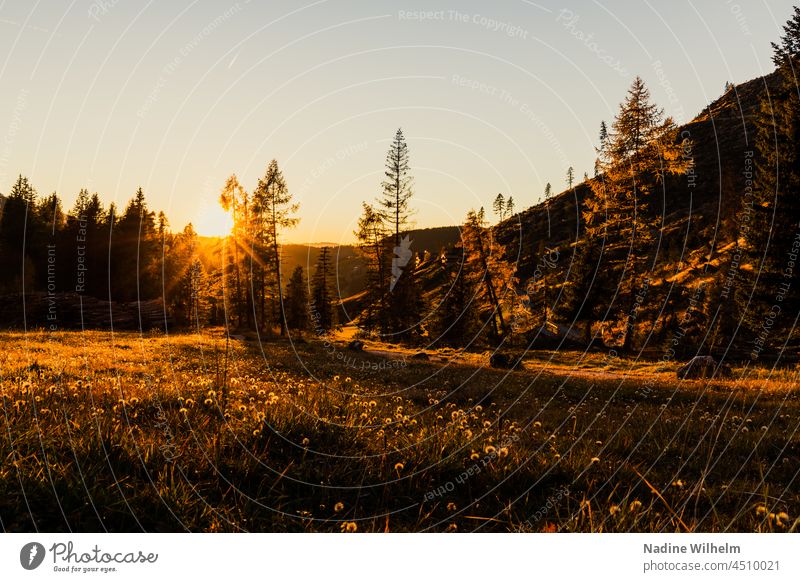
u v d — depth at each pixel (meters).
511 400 13.77
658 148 31.38
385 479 5.15
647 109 31.81
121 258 64.62
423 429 6.93
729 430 8.83
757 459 6.86
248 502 4.39
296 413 6.75
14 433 4.89
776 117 28.48
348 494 4.91
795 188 26.73
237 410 7.03
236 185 38.97
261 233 42.59
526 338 43.16
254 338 37.31
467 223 42.22
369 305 50.78
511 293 43.22
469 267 45.28
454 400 13.20
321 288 70.62
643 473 6.00
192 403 7.47
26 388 7.30
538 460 6.04
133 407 7.10
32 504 3.87
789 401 12.60
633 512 4.62
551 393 15.52
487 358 32.06
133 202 66.75
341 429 6.33
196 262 24.88
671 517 4.50
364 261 50.78
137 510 4.00
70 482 4.07
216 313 51.03
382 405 10.11
